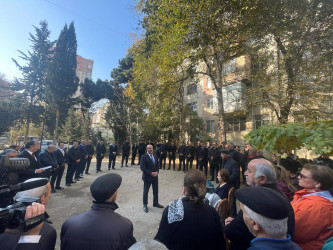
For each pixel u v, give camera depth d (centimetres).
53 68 2409
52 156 570
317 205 160
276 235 105
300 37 773
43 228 135
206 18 638
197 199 160
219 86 1122
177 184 761
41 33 2494
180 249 149
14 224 101
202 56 791
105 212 151
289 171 282
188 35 752
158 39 841
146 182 489
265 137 254
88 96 2939
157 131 1986
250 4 672
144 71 1184
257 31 789
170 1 679
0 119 2239
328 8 732
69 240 136
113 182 161
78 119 2997
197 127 1964
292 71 830
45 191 160
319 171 181
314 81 755
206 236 151
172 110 1553
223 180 302
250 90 909
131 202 541
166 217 162
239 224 153
